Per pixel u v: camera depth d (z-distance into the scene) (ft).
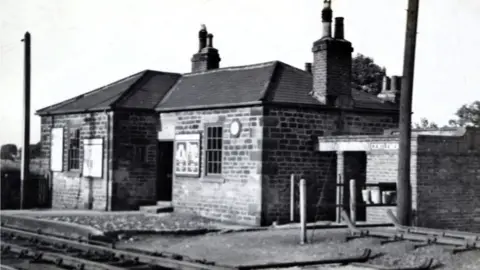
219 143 77.97
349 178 72.28
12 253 51.16
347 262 45.21
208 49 97.86
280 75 79.92
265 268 42.78
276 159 72.59
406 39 57.31
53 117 98.37
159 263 43.21
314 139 75.46
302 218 55.06
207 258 48.14
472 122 104.73
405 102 57.16
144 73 97.35
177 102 85.56
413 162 63.36
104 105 87.25
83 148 91.15
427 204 63.57
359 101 81.66
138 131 87.51
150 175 88.43
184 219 75.97
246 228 67.92
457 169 66.03
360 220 74.13
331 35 77.61
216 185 77.46
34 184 97.50
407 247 49.01
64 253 50.78
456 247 46.78
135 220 73.92
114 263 44.93
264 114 71.87
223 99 77.82
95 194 88.48
